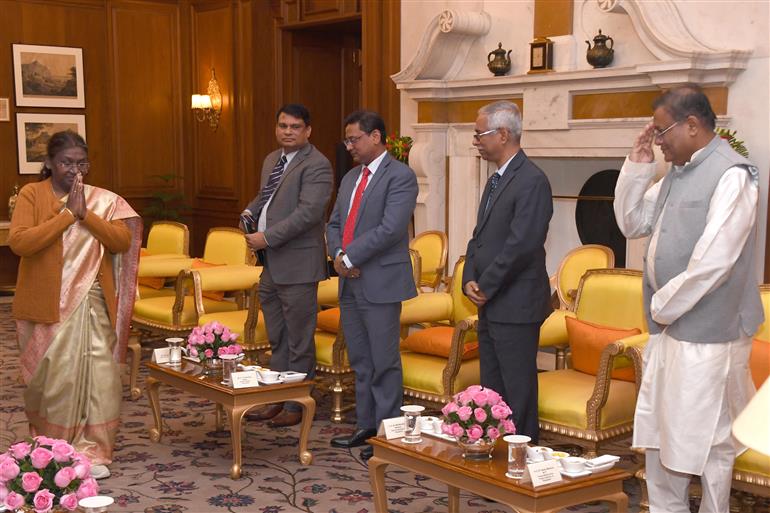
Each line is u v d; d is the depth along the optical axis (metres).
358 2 9.15
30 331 4.11
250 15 10.30
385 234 4.38
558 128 6.54
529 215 3.79
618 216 3.49
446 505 3.92
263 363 5.99
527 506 2.82
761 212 5.65
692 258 3.04
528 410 3.93
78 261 4.09
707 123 3.13
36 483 2.45
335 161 10.74
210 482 4.18
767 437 1.29
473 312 5.08
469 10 7.37
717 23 5.79
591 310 4.54
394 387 4.57
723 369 3.14
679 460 3.15
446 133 7.46
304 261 4.95
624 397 4.02
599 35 6.28
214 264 6.48
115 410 4.22
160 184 11.44
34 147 10.40
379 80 8.18
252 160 10.48
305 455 4.45
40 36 10.41
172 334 6.07
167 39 11.34
